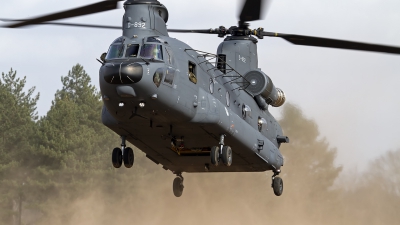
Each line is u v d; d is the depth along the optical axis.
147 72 44.69
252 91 62.00
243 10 40.31
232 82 57.38
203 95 50.28
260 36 64.19
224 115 52.12
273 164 64.00
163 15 50.94
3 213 126.12
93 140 135.12
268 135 65.12
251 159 61.03
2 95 144.38
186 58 48.94
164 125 50.03
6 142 136.38
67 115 134.62
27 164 131.25
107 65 45.06
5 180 127.06
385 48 48.81
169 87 46.06
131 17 49.34
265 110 65.25
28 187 126.50
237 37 63.88
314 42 53.16
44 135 131.62
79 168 127.31
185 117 48.66
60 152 128.50
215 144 55.28
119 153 54.38
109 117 51.25
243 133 56.09
